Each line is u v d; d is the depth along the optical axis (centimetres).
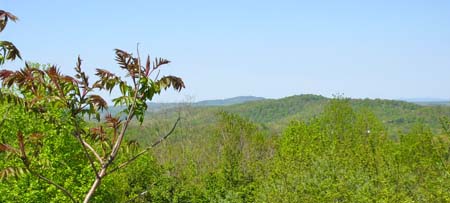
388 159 2812
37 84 559
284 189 2583
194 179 5122
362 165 2878
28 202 2250
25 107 583
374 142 4147
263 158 5003
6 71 544
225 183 4275
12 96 579
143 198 3759
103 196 2794
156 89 566
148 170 3950
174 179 4103
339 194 2247
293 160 3050
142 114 573
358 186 2447
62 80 546
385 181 2288
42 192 2297
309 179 2569
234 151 4825
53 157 2233
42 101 564
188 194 3988
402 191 2198
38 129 2219
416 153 2605
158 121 5881
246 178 4319
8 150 551
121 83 559
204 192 4153
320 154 3450
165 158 5672
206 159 5812
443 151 2180
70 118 566
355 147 3688
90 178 2480
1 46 601
